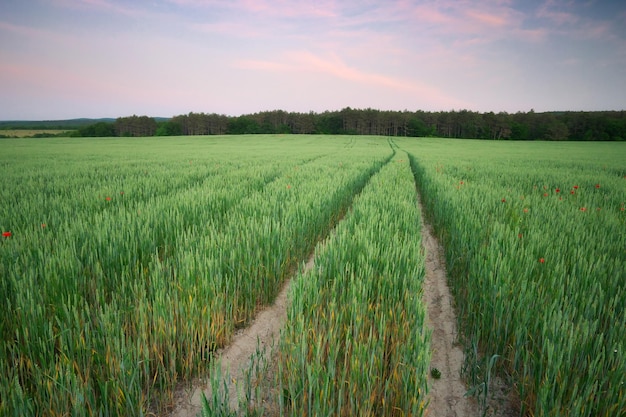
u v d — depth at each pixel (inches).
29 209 217.2
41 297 105.0
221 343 121.0
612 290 114.0
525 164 735.1
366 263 133.3
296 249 197.0
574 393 76.3
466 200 261.7
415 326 99.6
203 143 2194.9
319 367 81.7
